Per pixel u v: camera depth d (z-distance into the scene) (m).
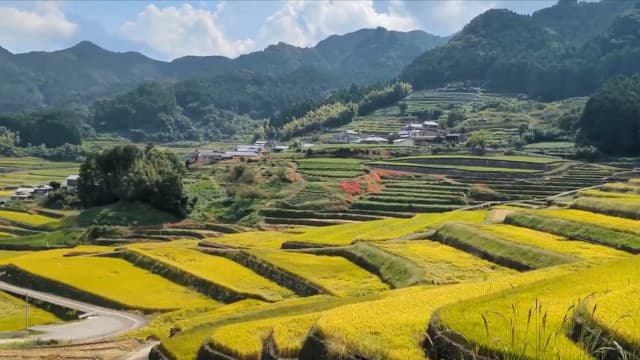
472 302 29.38
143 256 86.00
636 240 60.97
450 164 165.00
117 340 54.03
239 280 72.44
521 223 76.19
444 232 77.69
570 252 59.72
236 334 37.75
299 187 139.88
